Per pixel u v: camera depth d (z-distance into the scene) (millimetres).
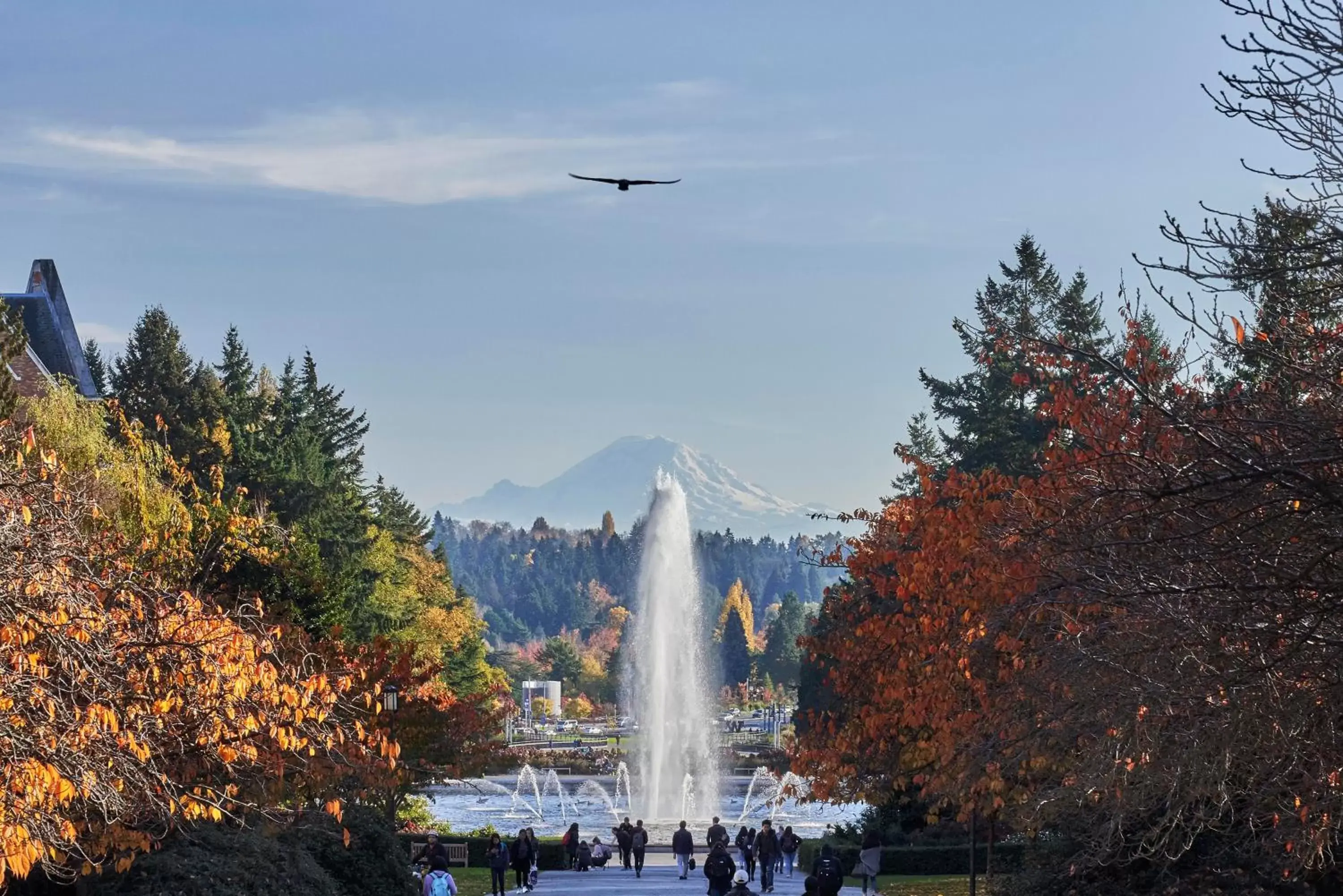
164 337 110375
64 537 20578
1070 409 28812
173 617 22688
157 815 25156
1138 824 31547
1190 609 19141
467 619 143000
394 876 40000
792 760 41750
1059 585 21766
